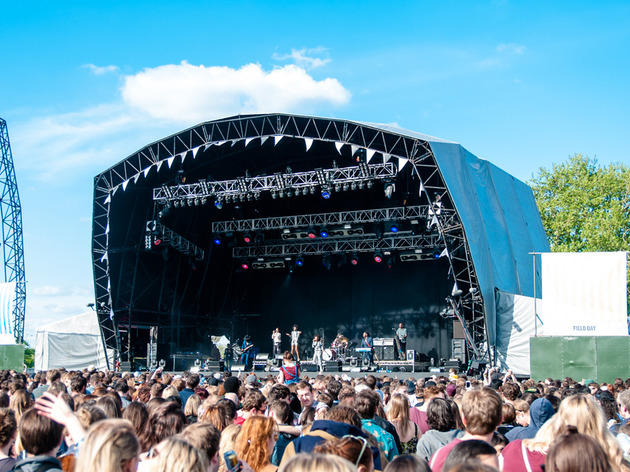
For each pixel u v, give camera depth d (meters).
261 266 38.62
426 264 37.12
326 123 27.06
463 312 28.05
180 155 28.91
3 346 26.81
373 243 35.06
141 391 9.25
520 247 32.28
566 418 4.82
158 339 33.62
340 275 38.88
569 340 21.78
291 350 38.88
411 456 3.48
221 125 28.20
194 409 8.34
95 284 30.30
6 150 44.53
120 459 3.30
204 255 36.34
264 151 31.44
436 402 6.34
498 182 32.56
